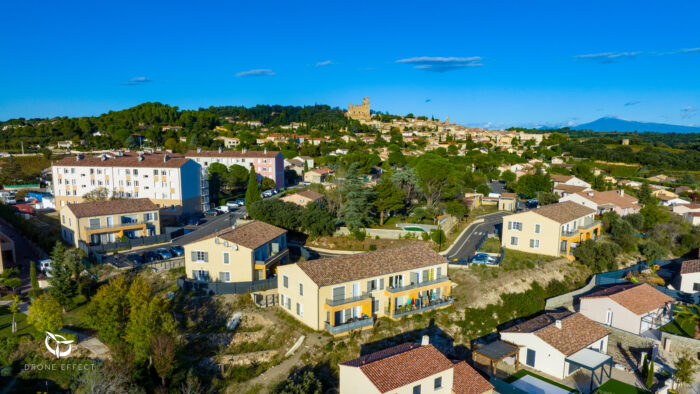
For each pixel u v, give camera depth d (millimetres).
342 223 87062
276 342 51156
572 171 160250
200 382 44844
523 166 191125
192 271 62969
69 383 45375
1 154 169250
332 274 53250
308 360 47969
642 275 77062
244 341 51406
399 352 42969
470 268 70062
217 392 44062
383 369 39344
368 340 52031
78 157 110312
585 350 49875
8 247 72062
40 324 49750
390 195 89250
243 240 62000
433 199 101250
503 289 66625
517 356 50719
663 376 49031
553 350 48844
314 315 51719
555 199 106188
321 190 111875
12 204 113625
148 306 47438
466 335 57438
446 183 100812
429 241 81000
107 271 65562
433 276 60969
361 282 54438
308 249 79250
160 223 93812
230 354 49438
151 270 65812
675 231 91875
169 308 55750
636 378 48719
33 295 59406
